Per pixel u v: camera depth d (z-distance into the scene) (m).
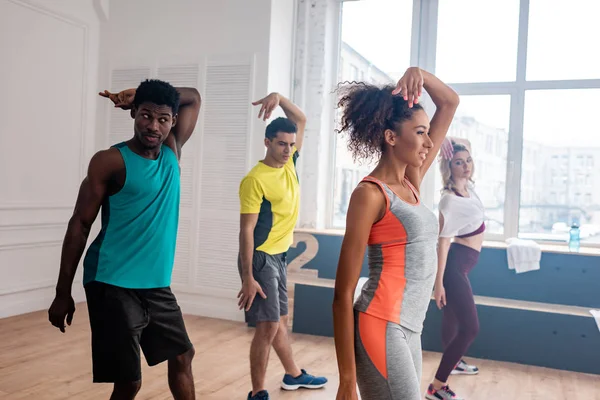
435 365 4.06
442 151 3.59
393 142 1.59
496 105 5.40
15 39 4.86
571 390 3.65
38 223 5.13
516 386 3.70
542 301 4.38
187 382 2.26
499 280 4.49
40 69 5.13
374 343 1.48
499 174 5.39
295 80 5.74
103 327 2.03
